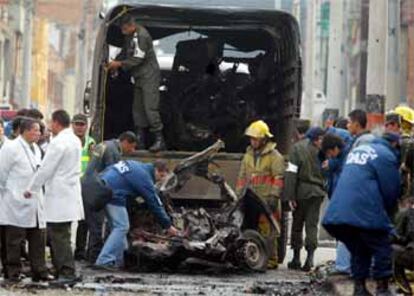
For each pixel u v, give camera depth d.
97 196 26.77
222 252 27.22
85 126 29.97
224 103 32.94
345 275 24.50
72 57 139.62
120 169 27.34
